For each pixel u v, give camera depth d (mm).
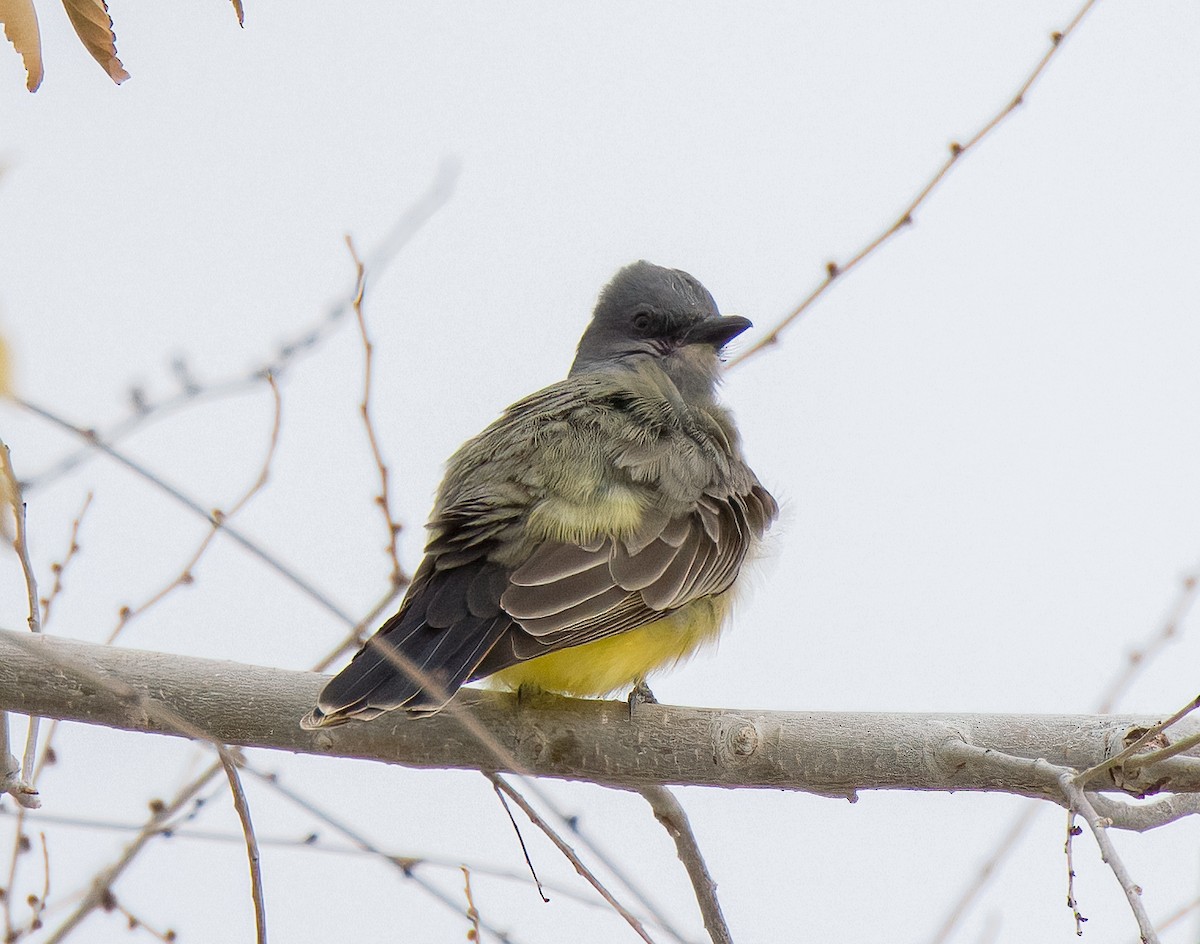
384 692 8695
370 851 8602
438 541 9891
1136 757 7711
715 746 9227
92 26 6012
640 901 7414
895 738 8945
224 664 9367
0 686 9008
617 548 10008
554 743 9391
